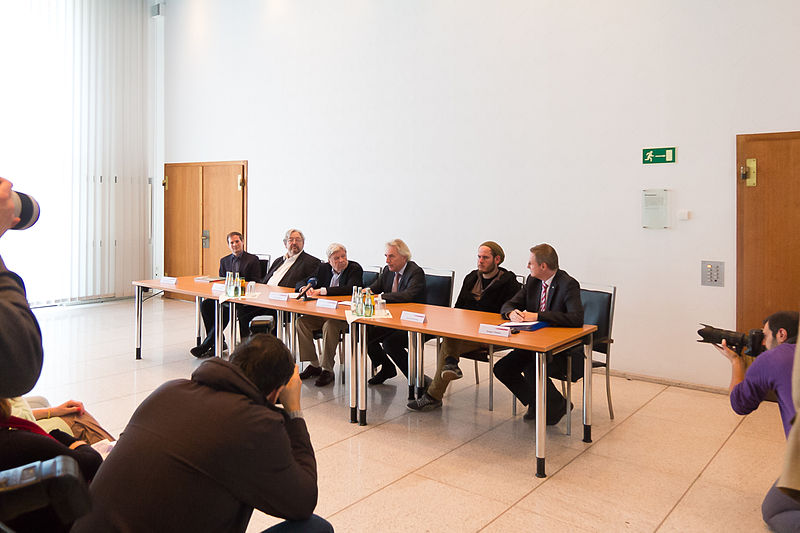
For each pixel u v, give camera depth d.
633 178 4.90
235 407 1.48
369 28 6.47
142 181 8.73
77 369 5.06
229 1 7.80
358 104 6.61
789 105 4.25
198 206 8.40
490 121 5.64
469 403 4.32
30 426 1.28
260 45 7.51
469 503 2.79
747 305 4.47
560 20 5.20
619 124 4.95
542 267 3.75
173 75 8.56
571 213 5.22
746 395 2.54
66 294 7.96
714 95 4.53
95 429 2.31
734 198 4.49
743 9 4.38
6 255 7.37
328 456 3.33
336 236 6.91
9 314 0.85
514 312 3.73
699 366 4.68
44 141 7.62
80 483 0.86
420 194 6.16
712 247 4.59
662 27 4.71
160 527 1.36
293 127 7.24
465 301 4.57
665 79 4.72
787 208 4.29
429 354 5.79
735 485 3.00
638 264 4.91
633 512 2.72
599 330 3.91
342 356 4.86
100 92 8.14
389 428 3.78
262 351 1.63
